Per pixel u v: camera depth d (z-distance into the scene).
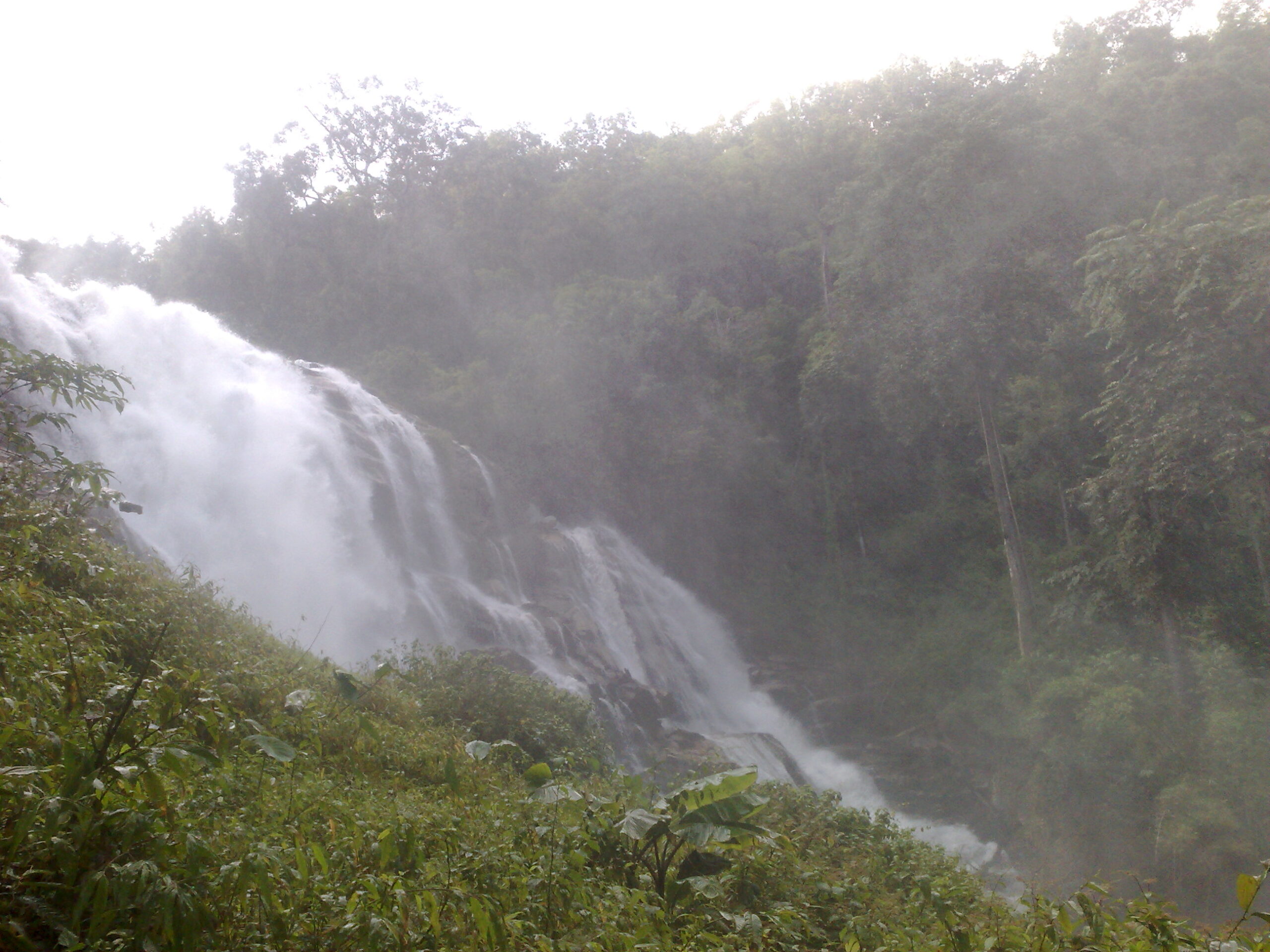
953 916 6.02
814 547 41.88
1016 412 33.78
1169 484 20.45
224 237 49.47
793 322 45.69
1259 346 19.16
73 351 22.80
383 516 27.08
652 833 5.93
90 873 3.19
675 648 33.62
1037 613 30.55
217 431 24.30
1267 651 22.42
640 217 49.00
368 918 3.69
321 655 13.34
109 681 5.01
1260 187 28.48
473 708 12.26
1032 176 26.78
